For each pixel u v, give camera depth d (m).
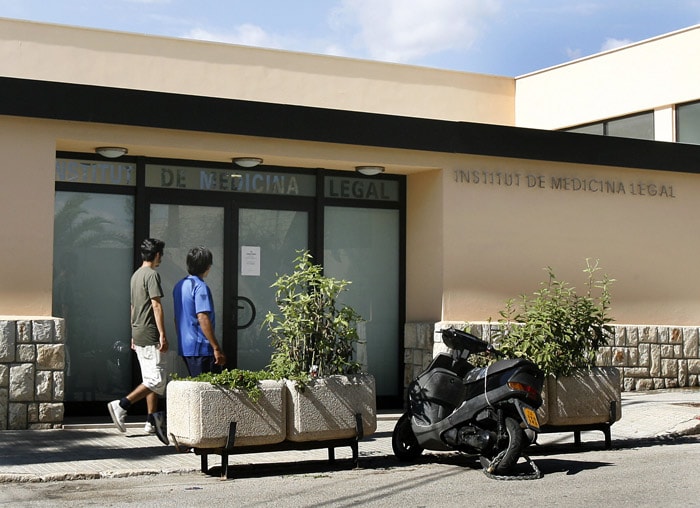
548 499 7.28
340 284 9.02
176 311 9.83
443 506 7.03
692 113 17.06
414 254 13.33
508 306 10.94
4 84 10.48
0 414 10.44
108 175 11.84
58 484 8.06
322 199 12.94
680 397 13.55
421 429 8.92
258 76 15.86
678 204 14.65
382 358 13.31
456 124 12.76
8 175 10.65
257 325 12.54
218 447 8.30
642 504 7.04
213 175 12.39
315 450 9.84
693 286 14.70
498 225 13.21
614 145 13.89
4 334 10.44
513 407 8.45
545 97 18.73
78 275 11.70
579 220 13.82
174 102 11.23
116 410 9.92
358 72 16.67
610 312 14.02
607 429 10.15
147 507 7.03
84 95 10.81
